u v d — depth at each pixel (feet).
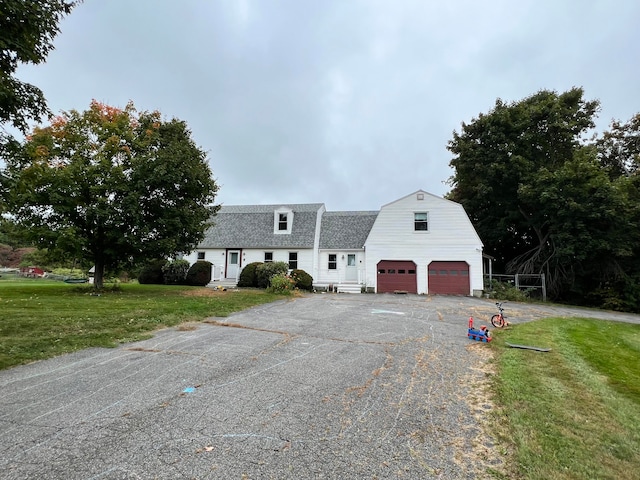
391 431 10.75
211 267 71.00
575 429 11.14
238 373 15.89
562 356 20.68
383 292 67.56
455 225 67.00
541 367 18.20
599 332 32.07
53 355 17.87
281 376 15.64
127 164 45.88
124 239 42.91
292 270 67.77
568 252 62.80
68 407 11.85
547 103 74.74
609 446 10.14
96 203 42.68
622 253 60.90
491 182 76.18
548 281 71.61
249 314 32.42
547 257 71.77
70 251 44.65
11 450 9.05
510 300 60.03
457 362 18.74
